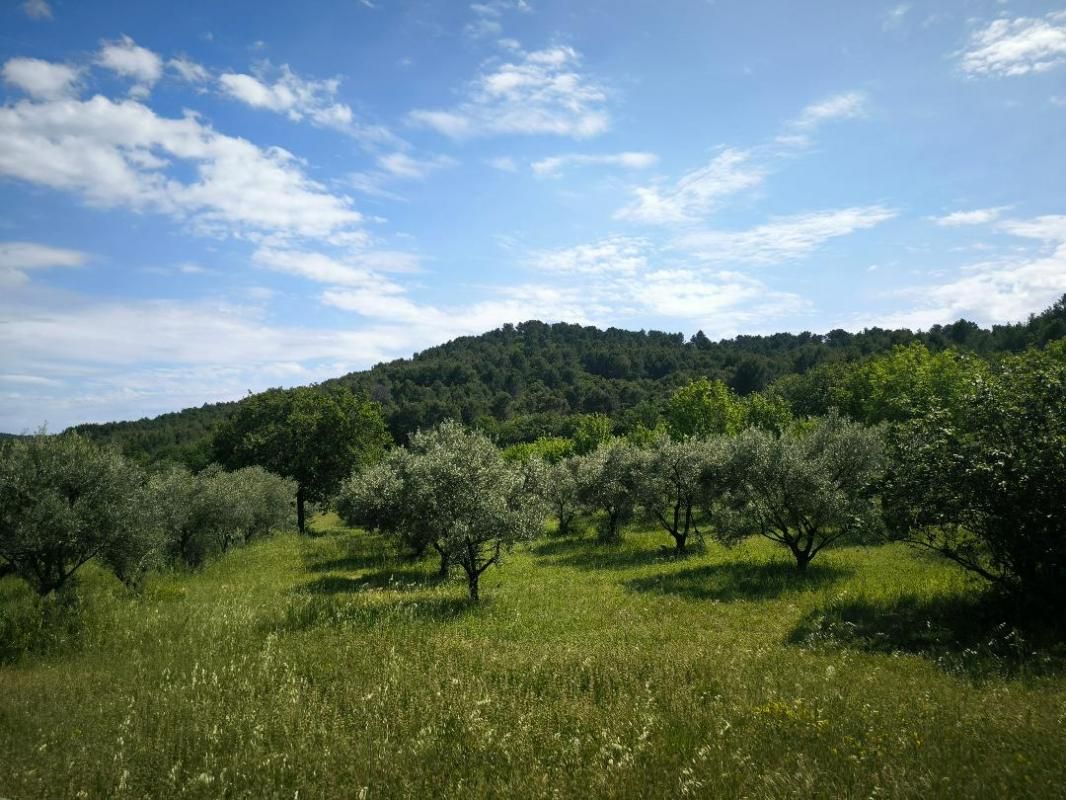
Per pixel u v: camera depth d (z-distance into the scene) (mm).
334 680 9977
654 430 71500
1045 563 12180
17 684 9867
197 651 11930
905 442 14578
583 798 5875
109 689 9641
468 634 13641
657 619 15023
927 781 5570
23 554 15688
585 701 8648
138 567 18312
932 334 130125
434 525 18438
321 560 29359
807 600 16406
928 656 10805
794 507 20219
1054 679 9070
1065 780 5609
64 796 6195
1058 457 11586
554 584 20891
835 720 7355
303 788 6371
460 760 6891
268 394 60750
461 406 143750
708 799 5672
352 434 56875
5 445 16453
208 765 6875
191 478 28891
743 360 140500
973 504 12750
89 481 16938
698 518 38656
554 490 36375
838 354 135875
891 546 23422
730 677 9477
